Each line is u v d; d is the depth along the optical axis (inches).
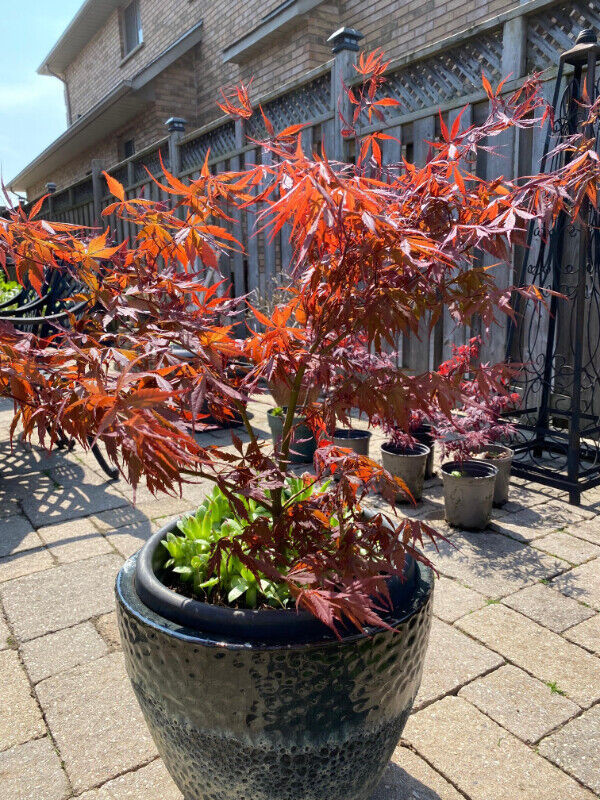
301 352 49.1
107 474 145.7
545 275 145.4
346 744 45.7
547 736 64.2
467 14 244.4
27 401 38.1
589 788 57.8
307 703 43.2
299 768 45.6
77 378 38.5
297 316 50.8
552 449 155.7
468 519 113.0
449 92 171.5
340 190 35.6
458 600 89.9
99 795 58.1
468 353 118.6
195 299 50.5
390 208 45.1
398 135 183.3
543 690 70.9
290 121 223.1
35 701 70.4
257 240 243.0
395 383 46.9
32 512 125.7
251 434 52.2
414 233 39.4
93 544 110.7
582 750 62.2
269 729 43.8
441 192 46.8
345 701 44.1
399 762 61.4
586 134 126.5
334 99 198.5
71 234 49.3
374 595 44.3
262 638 42.6
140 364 46.0
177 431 34.7
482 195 47.8
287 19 287.1
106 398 30.4
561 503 127.6
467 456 115.1
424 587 49.7
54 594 93.0
